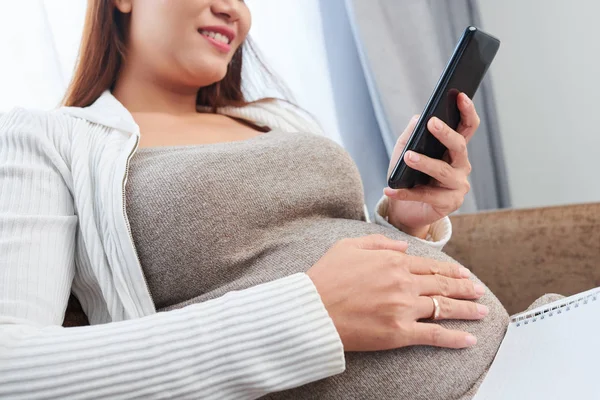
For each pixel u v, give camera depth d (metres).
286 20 1.48
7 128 0.62
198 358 0.43
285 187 0.64
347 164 0.75
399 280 0.51
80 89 0.84
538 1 1.81
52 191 0.59
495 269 0.98
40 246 0.52
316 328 0.46
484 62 0.62
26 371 0.40
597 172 1.78
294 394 0.51
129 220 0.59
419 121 0.63
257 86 1.23
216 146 0.67
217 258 0.58
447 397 0.51
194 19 0.76
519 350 0.53
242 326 0.45
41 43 1.16
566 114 1.81
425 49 1.58
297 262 0.57
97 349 0.42
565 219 0.93
